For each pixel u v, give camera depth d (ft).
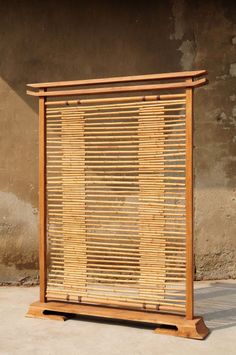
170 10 18.38
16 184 18.20
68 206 14.08
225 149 18.53
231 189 18.60
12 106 18.15
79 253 14.02
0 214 18.20
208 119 18.49
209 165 18.52
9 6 18.11
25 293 17.19
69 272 14.21
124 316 13.29
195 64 18.44
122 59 18.24
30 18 18.12
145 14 18.30
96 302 13.89
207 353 11.62
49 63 18.12
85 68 18.17
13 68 18.13
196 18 18.47
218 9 18.53
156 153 13.08
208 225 18.60
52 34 18.12
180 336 12.71
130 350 11.83
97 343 12.30
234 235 18.62
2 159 18.19
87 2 18.16
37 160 18.19
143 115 13.20
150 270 13.29
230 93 18.53
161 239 13.12
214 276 18.70
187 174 12.75
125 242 17.35
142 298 13.47
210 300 16.08
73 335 12.87
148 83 18.44
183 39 18.40
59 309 14.03
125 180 17.79
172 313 13.42
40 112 14.23
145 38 18.29
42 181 14.28
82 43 18.16
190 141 12.72
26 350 11.86
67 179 14.07
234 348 11.95
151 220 13.21
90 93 13.58
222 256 18.65
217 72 18.51
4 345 12.17
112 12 18.24
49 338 12.66
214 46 18.52
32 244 18.26
